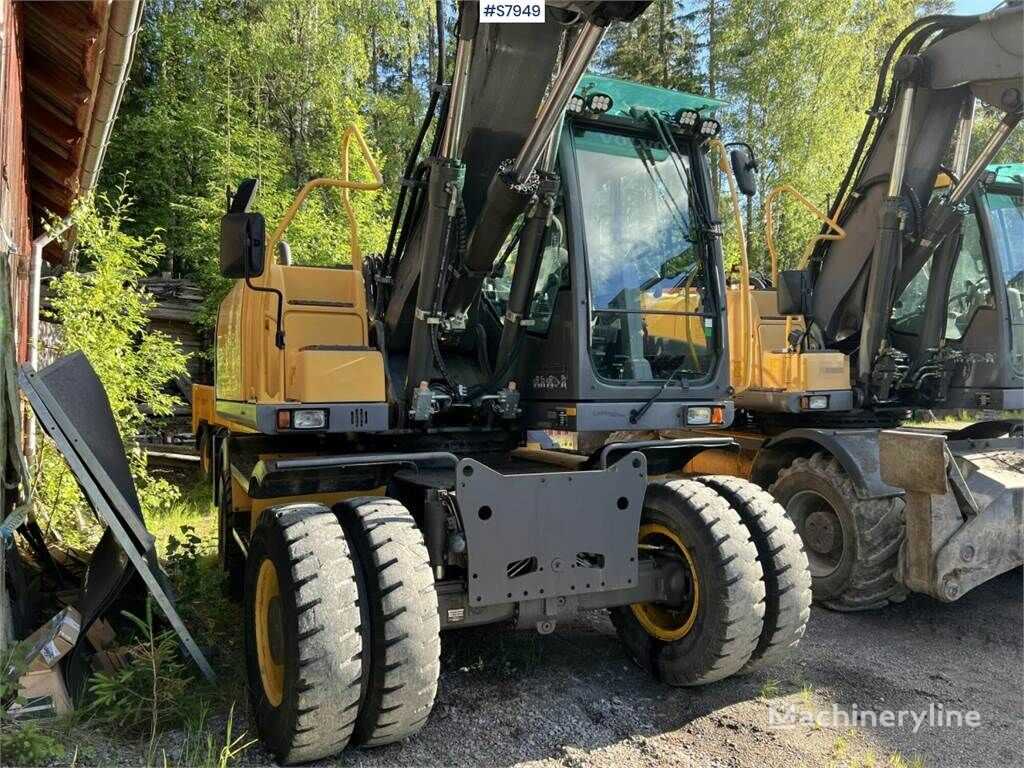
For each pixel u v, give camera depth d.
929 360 6.02
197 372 12.48
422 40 20.30
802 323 6.39
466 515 3.35
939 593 4.37
